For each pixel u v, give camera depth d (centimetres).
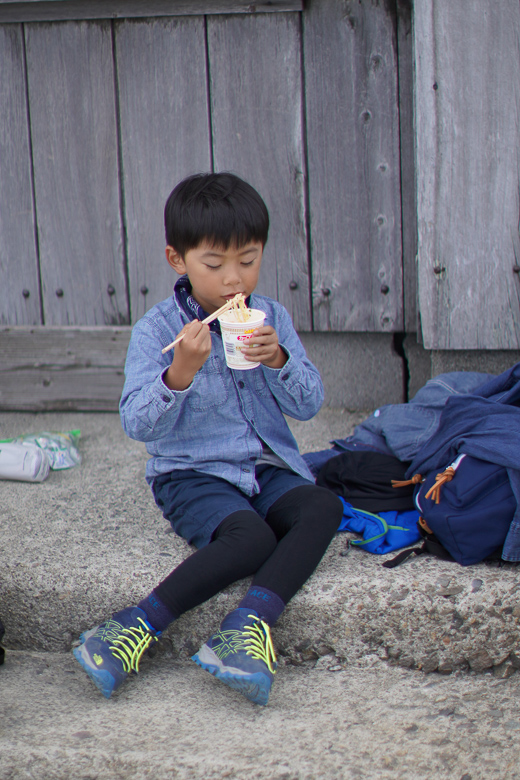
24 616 226
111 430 338
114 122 328
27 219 343
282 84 314
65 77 326
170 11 311
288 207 325
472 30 276
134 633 199
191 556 207
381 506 246
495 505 217
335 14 304
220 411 229
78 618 224
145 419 208
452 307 301
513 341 299
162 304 235
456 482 223
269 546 209
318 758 181
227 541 206
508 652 213
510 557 217
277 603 201
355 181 318
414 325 326
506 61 277
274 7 305
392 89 307
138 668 210
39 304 351
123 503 265
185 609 204
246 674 187
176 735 189
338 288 329
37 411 363
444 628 212
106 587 221
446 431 242
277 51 311
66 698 204
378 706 199
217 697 203
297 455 240
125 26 318
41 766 180
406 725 191
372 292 327
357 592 213
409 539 234
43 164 336
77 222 340
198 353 198
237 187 210
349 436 287
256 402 232
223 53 314
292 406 229
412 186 314
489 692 205
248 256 210
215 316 204
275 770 177
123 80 323
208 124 322
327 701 201
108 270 343
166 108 323
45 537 242
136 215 335
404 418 274
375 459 263
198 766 179
